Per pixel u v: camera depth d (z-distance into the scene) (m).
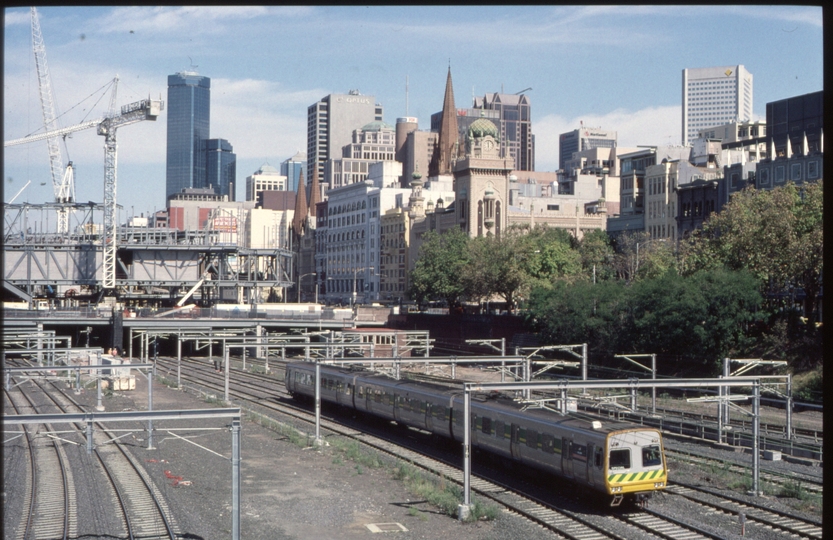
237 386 92.94
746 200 90.38
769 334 83.69
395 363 63.66
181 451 51.97
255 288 154.25
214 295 171.00
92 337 143.38
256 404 76.88
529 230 142.62
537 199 194.25
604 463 36.44
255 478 43.69
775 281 84.50
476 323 121.44
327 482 42.75
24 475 44.12
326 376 71.06
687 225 131.88
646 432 37.34
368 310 147.62
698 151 164.75
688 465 47.19
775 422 63.78
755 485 39.75
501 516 35.31
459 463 48.22
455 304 141.88
